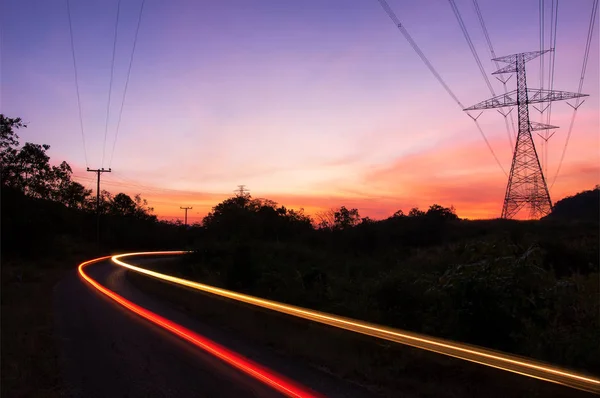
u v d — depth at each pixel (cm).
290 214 6906
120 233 8581
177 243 9356
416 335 805
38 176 5078
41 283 2572
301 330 1096
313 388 694
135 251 8312
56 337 1079
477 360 643
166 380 735
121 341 1038
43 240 4909
